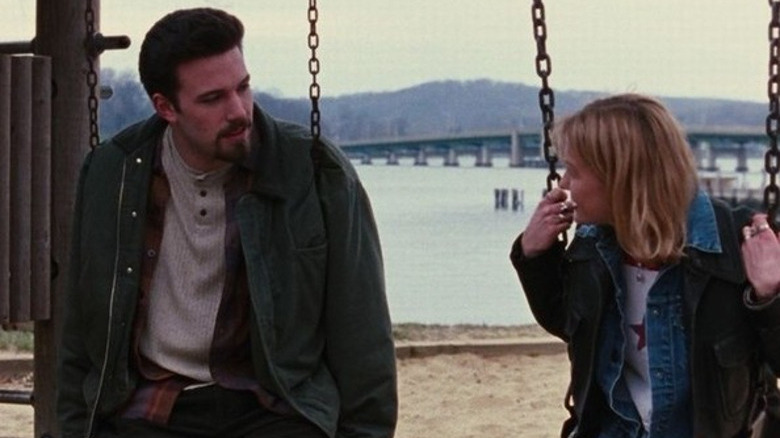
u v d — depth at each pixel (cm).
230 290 434
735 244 388
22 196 690
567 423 417
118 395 440
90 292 445
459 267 2636
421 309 1902
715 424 390
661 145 387
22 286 692
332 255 440
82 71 698
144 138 448
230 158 425
